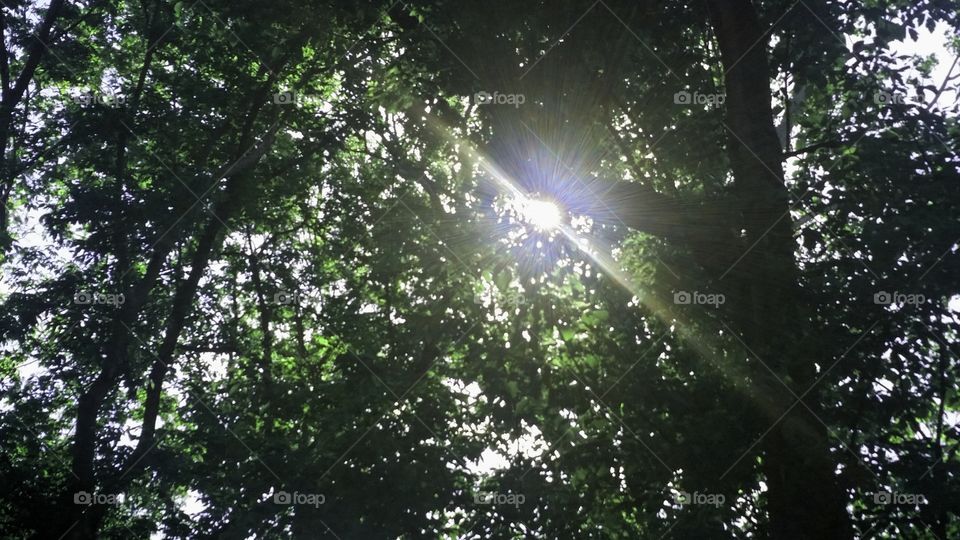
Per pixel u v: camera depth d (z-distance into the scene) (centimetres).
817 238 1423
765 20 1638
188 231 2275
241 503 1691
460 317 1627
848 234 1441
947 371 1456
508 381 1421
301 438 1798
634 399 1390
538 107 1512
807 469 1308
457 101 1736
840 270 1403
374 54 2030
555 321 1418
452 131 1694
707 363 1393
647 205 1419
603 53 1529
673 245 1448
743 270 1384
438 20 1592
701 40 1780
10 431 2289
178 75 2478
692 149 1653
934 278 1336
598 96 1557
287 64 2425
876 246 1366
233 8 1859
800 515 1305
